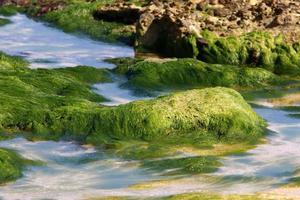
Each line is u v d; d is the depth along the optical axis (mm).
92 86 30594
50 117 23469
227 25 38750
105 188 18609
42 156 21203
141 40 40156
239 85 32406
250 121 24062
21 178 19391
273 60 36406
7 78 27047
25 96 25281
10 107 23719
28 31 47812
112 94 29828
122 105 23922
